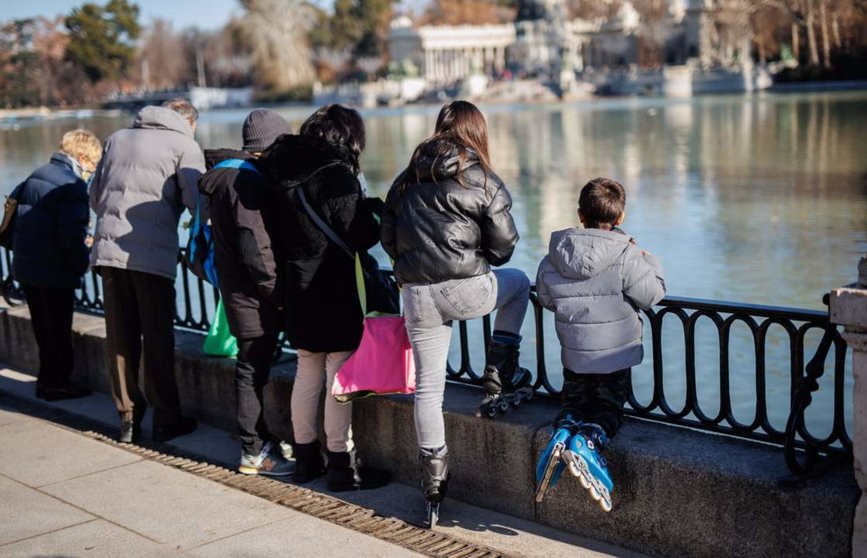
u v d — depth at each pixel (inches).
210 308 619.5
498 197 199.6
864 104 2630.4
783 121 2208.4
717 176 1318.9
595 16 5334.6
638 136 2058.3
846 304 165.2
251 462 249.8
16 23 5920.3
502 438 217.6
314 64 6456.7
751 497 181.5
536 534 209.8
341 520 220.4
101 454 267.1
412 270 202.1
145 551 205.0
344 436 235.9
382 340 217.9
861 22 3764.8
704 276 746.8
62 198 314.5
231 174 235.0
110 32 6097.4
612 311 198.1
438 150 199.5
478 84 4729.3
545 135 2207.2
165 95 6033.5
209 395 292.8
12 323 370.0
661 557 195.8
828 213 967.6
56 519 223.1
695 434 203.9
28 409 318.3
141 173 266.2
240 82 6791.3
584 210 203.8
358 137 228.4
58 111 5600.4
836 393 186.7
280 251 234.4
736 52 4340.6
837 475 179.6
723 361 203.3
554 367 524.4
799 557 177.5
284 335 287.6
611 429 195.9
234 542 208.4
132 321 276.5
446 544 206.2
